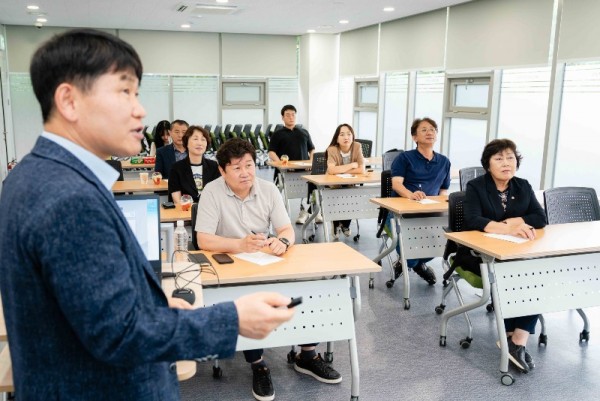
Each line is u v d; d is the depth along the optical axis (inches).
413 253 157.5
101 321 27.8
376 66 376.5
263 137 435.2
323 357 121.2
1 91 370.3
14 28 391.2
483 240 119.2
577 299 117.8
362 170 228.1
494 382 110.7
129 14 330.6
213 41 430.3
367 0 275.6
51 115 32.2
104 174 33.6
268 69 447.2
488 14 267.7
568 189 149.3
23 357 30.1
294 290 99.3
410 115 349.4
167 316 30.5
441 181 184.5
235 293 97.0
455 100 306.7
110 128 32.4
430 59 317.1
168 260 103.3
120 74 32.4
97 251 28.5
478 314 146.9
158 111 432.1
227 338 31.4
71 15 336.2
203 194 113.0
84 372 30.6
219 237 108.7
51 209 27.8
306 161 266.4
